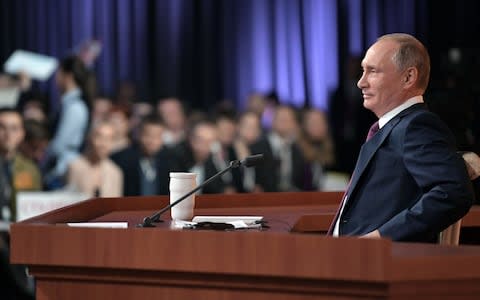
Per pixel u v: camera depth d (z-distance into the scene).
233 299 5.26
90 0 18.28
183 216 6.98
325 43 18.03
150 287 5.41
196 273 5.29
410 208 6.27
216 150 16.92
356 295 5.02
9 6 18.30
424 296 4.98
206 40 18.27
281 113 17.39
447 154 6.20
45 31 18.28
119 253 5.36
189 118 17.20
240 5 18.23
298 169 17.23
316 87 18.00
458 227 7.05
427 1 17.66
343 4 17.94
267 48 18.23
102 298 5.49
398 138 6.42
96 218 7.27
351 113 17.33
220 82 18.23
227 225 6.37
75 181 16.80
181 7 18.27
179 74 18.28
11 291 14.28
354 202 6.60
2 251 14.51
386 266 4.88
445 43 17.62
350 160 17.28
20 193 16.03
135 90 18.03
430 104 8.62
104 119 17.19
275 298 5.18
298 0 18.11
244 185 16.98
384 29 17.83
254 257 5.12
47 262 5.47
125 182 16.81
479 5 17.45
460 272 4.98
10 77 17.80
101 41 18.23
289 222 6.99
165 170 16.80
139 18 18.28
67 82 17.33
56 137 16.97
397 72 6.55
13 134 16.39
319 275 5.00
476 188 8.30
